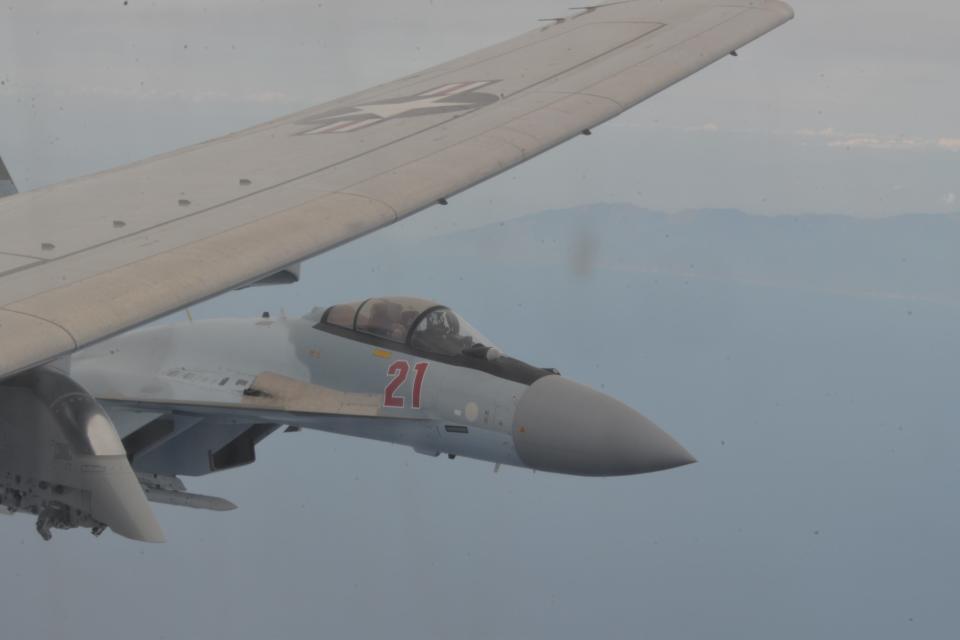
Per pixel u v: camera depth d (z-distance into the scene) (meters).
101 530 40.00
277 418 57.78
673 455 52.75
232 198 45.06
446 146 52.38
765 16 72.38
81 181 48.78
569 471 54.19
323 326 58.94
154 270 34.97
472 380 55.25
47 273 34.28
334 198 44.62
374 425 57.03
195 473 62.19
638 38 70.12
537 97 60.12
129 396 57.84
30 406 39.41
